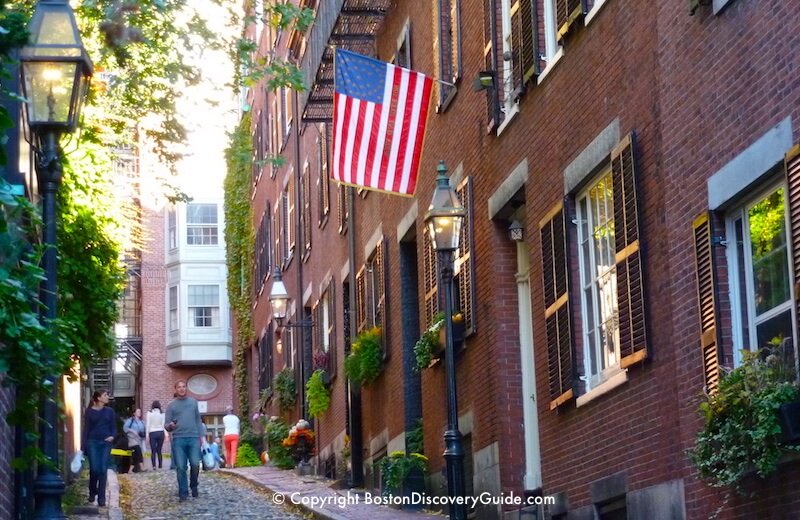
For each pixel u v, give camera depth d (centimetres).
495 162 1823
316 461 3388
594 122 1441
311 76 2906
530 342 1809
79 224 2108
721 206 1132
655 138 1277
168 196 2212
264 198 4541
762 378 1012
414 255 2455
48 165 1220
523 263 1817
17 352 838
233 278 5172
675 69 1217
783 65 1017
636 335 1318
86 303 2134
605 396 1421
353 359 2658
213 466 3612
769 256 1072
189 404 2502
